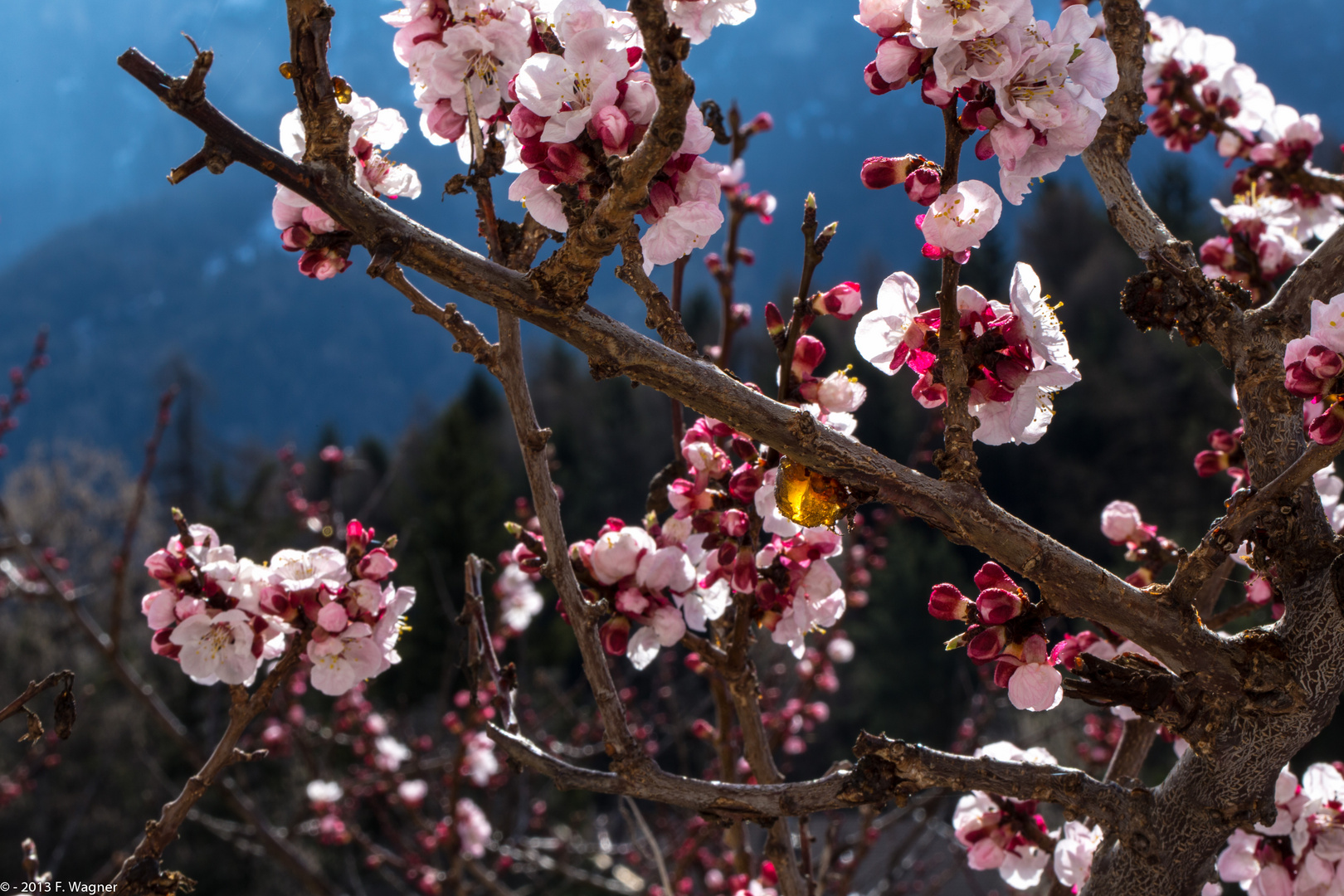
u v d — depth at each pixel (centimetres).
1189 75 326
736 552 190
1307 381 134
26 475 2386
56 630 518
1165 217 2722
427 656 1493
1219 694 143
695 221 134
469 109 144
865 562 702
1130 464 2136
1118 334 2395
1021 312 145
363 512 666
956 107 131
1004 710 949
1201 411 2072
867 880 684
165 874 179
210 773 184
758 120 344
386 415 16538
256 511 2281
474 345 174
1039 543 133
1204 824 151
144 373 15100
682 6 149
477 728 589
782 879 201
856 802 148
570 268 126
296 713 665
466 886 571
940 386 152
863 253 5166
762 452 190
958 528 134
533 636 1647
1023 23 126
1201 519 1761
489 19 145
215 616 192
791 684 694
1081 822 208
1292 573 147
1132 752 208
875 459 134
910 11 129
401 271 170
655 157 113
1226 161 338
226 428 15525
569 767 166
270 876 1211
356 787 651
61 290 16700
